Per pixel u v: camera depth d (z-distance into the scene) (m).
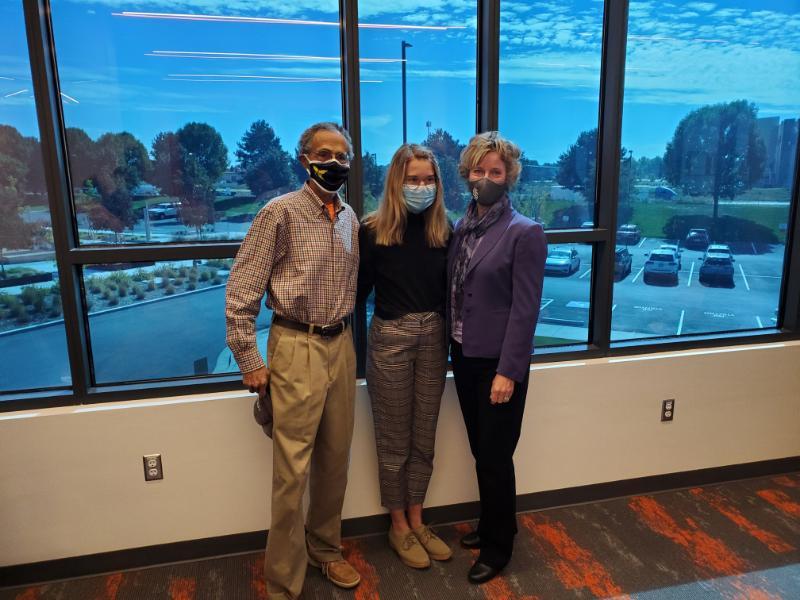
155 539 1.97
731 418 2.48
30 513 1.86
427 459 1.99
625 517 2.25
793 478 2.55
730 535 2.12
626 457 2.38
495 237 1.71
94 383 1.98
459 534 2.16
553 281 2.34
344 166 1.58
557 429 2.28
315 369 1.64
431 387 1.89
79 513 1.90
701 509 2.30
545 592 1.82
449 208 2.23
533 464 2.28
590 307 2.39
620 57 2.14
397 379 1.84
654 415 2.38
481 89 2.15
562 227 2.32
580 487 2.36
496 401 1.71
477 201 1.75
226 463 1.98
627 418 2.35
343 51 2.00
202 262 2.00
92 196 1.87
